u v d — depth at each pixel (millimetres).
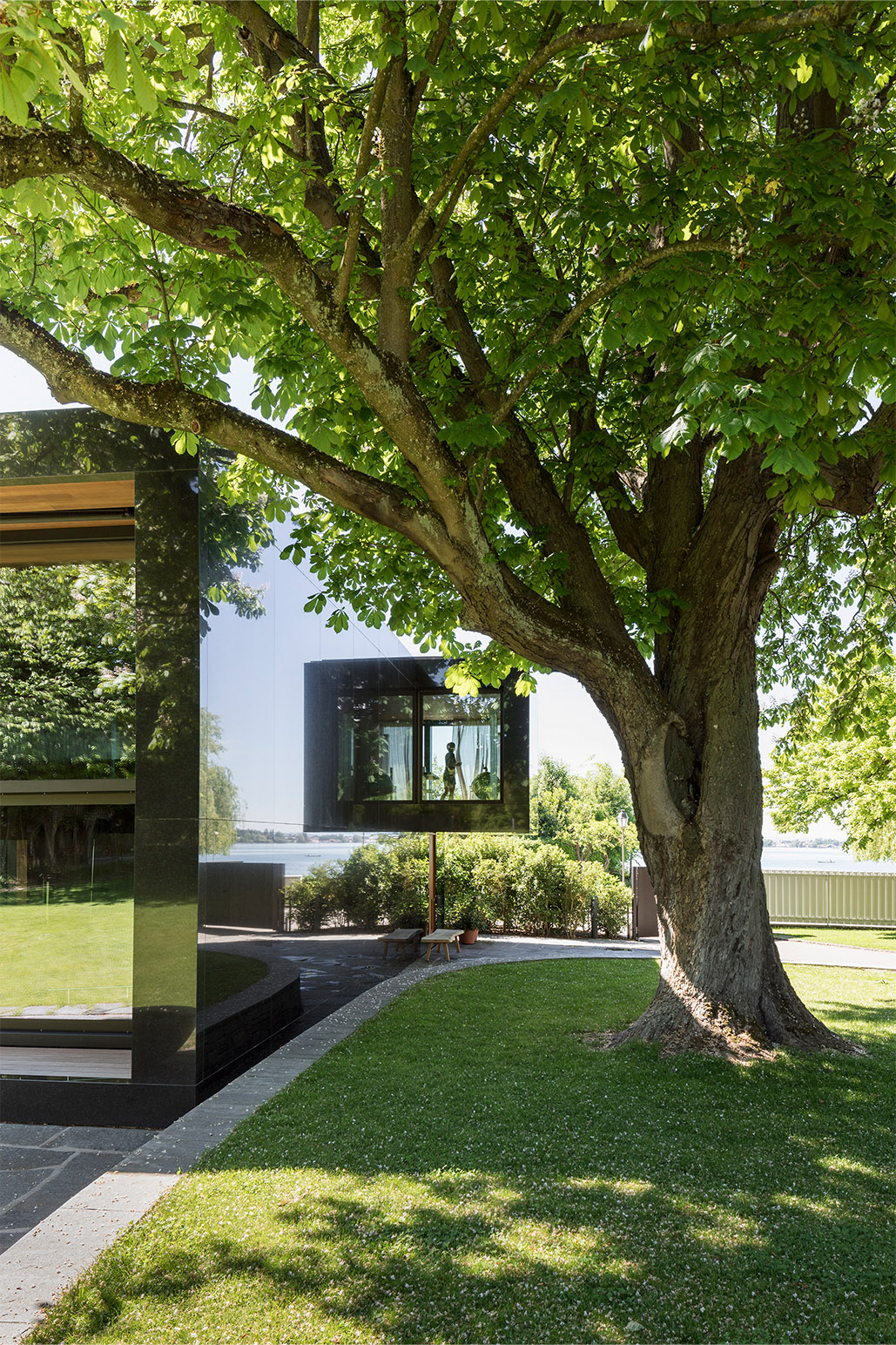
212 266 6430
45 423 7570
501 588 6832
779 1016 7719
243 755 8281
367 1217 4543
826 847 99438
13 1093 7188
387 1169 5168
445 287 7762
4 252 7410
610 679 7500
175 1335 3592
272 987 8914
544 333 6848
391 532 9031
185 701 7312
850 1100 6293
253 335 7160
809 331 5602
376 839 14094
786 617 12117
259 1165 5285
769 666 12648
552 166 6328
